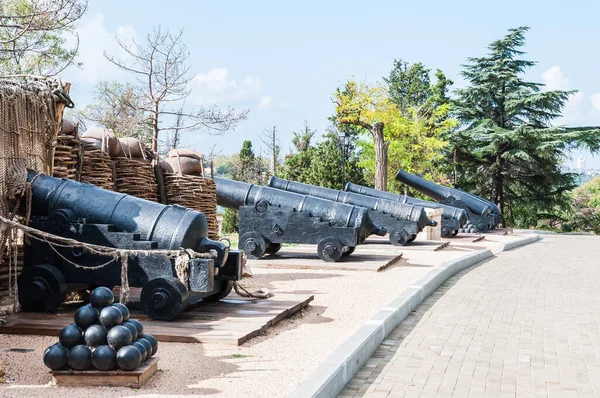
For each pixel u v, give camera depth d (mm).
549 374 6215
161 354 6047
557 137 43438
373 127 31703
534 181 46281
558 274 14727
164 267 7340
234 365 5730
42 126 8477
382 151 31484
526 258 18672
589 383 5934
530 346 7363
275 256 14508
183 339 6523
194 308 7938
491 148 44500
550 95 45312
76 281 7578
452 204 28000
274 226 13820
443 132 44875
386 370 6211
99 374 4992
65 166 9789
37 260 7660
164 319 7172
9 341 6430
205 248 7633
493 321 8781
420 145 42250
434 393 5527
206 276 7199
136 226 7566
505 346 7336
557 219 49375
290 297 8953
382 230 14086
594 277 14289
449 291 11469
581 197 55062
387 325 7727
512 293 11484
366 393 5473
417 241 20234
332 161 34031
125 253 7141
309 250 16172
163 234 7492
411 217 18656
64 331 5043
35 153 8367
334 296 9711
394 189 42938
